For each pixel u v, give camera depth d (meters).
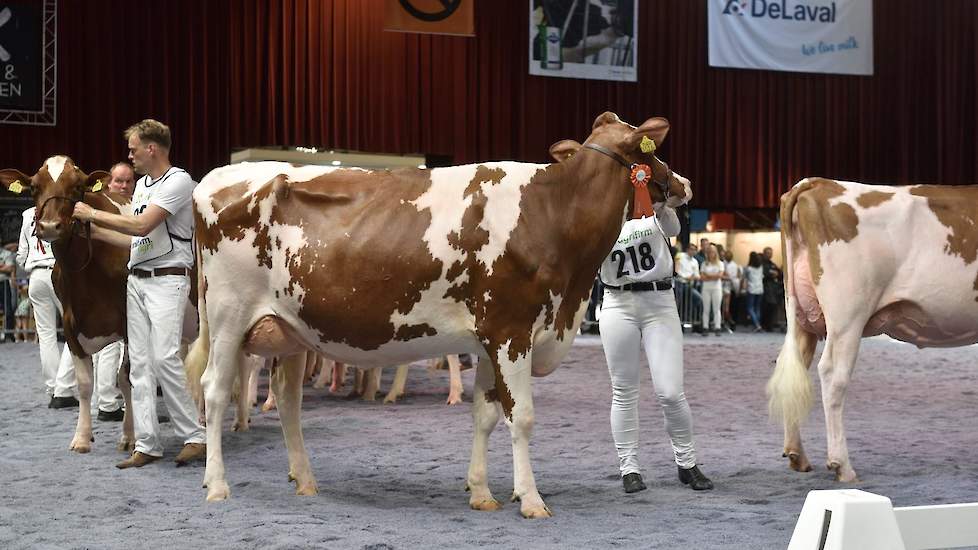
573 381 10.55
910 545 2.62
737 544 4.09
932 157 21.52
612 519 4.58
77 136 16.91
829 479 5.54
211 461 4.98
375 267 4.65
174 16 17.48
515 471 4.68
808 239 5.69
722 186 20.77
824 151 21.09
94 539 4.15
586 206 4.76
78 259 6.00
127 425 6.34
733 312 20.27
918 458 6.18
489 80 19.34
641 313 5.28
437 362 11.44
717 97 20.59
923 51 21.39
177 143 17.59
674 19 20.33
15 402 8.68
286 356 5.16
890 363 12.47
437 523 4.48
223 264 4.90
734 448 6.56
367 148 18.56
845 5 20.44
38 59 16.12
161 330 5.79
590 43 19.20
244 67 17.91
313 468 5.87
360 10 18.36
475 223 4.62
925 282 5.62
